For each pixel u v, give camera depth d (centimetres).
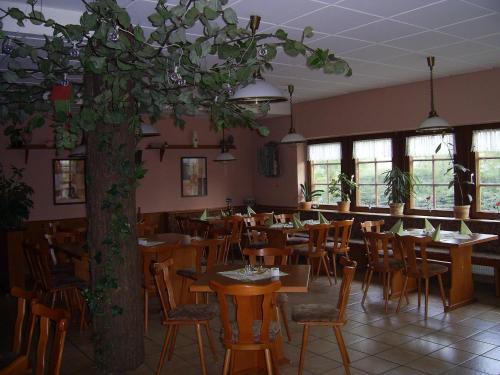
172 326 373
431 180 675
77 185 796
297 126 855
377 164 747
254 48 288
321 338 420
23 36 356
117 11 254
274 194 927
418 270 484
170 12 251
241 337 294
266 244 696
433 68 584
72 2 337
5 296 597
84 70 318
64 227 671
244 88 331
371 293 572
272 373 321
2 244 626
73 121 309
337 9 368
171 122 888
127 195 342
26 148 731
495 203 607
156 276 352
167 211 889
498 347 394
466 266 517
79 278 486
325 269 640
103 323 346
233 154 969
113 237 337
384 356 377
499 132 593
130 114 340
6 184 660
